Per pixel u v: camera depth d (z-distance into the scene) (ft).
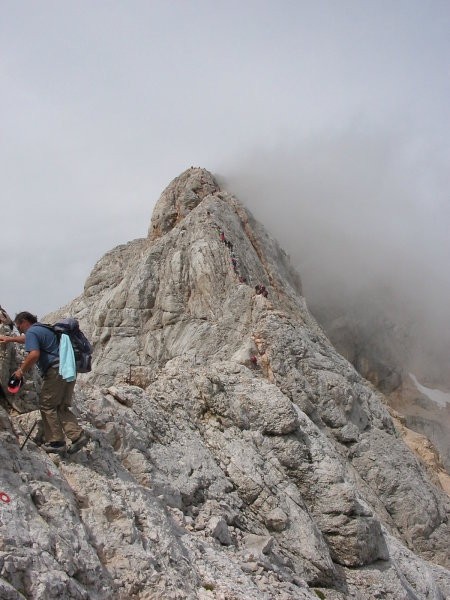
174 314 122.62
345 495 43.24
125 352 123.34
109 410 37.65
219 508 38.58
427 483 71.26
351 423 70.33
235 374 49.32
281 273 145.48
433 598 46.21
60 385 29.30
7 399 31.14
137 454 36.37
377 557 43.06
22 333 30.48
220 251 125.39
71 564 24.13
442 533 66.28
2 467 25.85
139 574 26.63
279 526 40.34
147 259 134.62
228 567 32.27
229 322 105.40
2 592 20.68
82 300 171.12
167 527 30.86
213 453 43.57
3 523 23.09
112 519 28.37
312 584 38.50
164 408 45.16
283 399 46.62
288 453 44.70
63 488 27.73
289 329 73.05
